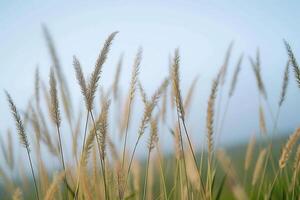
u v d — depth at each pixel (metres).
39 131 0.56
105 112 0.46
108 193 0.50
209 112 0.50
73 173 0.55
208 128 0.50
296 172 0.55
